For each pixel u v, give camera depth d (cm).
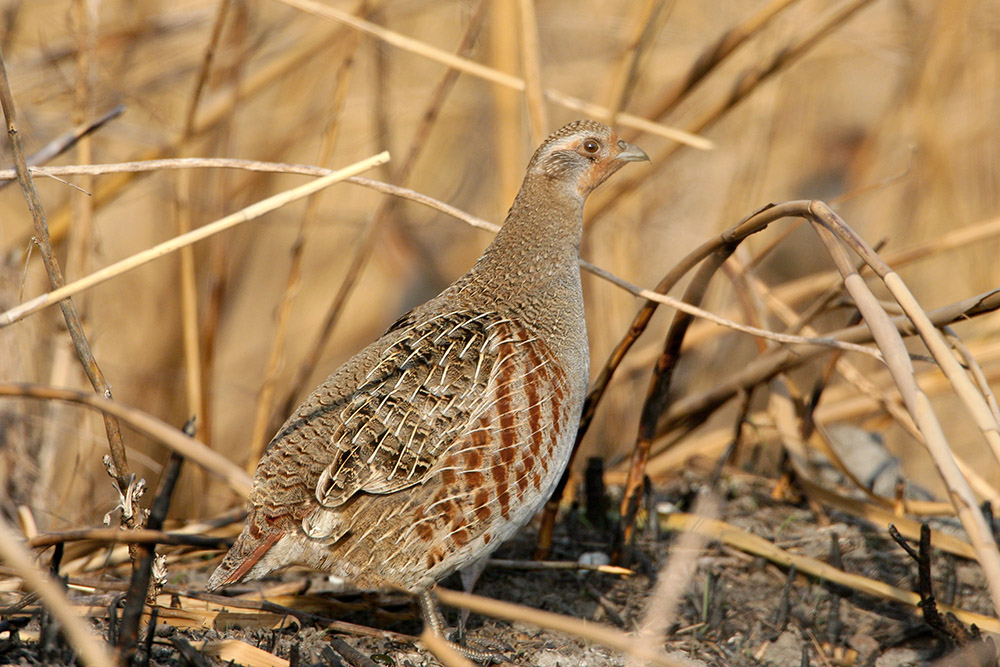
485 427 702
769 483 1059
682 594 832
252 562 677
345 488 678
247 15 1191
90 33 1077
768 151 1398
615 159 838
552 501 862
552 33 1470
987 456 1420
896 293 571
